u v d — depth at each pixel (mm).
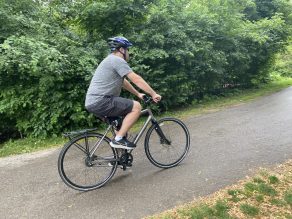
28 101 7199
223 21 11156
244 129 6949
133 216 3762
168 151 5027
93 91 4277
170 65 9469
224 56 10914
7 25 7219
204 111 9266
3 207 4184
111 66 4242
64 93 7363
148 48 8625
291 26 15078
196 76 10336
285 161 4973
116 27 8867
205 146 5926
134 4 8695
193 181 4508
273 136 6309
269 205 3736
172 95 9445
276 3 15641
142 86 4250
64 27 8609
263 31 13188
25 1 7809
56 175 5113
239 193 4023
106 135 4574
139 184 4523
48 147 6773
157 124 4895
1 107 7125
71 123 7543
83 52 7566
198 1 11391
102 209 3959
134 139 4734
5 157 6301
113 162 4586
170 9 9695
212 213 3613
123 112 4398
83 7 8586
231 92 12586
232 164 5008
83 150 4484
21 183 4887
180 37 9055
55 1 8641
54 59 6781
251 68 14211
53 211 4008
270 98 10992
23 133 7586
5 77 7258
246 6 14438
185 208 3785
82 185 4480
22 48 6645
